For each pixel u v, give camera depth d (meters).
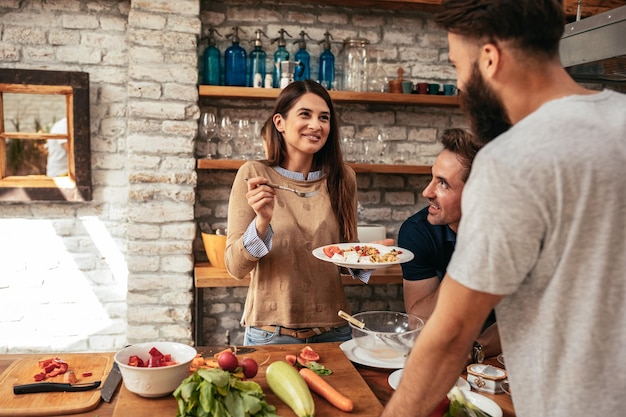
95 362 1.53
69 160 3.05
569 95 0.86
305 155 2.07
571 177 0.76
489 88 0.90
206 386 1.15
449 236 2.04
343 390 1.35
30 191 2.95
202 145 3.15
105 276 3.12
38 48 2.95
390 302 3.45
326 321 1.99
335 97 3.04
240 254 1.86
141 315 2.95
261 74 3.05
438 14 0.92
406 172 3.14
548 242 0.78
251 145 3.16
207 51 3.01
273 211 1.99
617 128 0.80
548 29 0.84
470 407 1.14
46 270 3.07
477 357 1.59
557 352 0.82
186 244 2.97
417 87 3.22
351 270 2.09
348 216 2.13
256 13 3.14
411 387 0.93
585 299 0.79
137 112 2.89
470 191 0.83
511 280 0.80
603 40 1.57
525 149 0.78
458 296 0.83
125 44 3.03
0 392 1.32
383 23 3.30
